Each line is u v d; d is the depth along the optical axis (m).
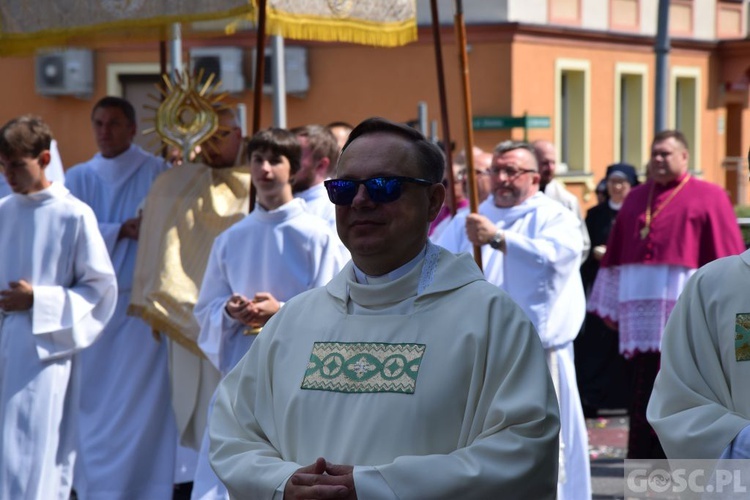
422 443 3.52
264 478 3.61
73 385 7.23
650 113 28.83
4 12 7.96
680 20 30.14
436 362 3.56
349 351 3.67
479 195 9.55
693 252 8.73
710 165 31.89
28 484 6.94
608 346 11.80
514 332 3.58
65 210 7.13
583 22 25.95
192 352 7.41
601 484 8.81
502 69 23.78
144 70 24.73
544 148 11.32
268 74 24.47
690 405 4.30
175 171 7.77
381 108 24.34
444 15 23.86
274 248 6.59
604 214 12.16
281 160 6.60
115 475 7.98
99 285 7.17
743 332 4.23
